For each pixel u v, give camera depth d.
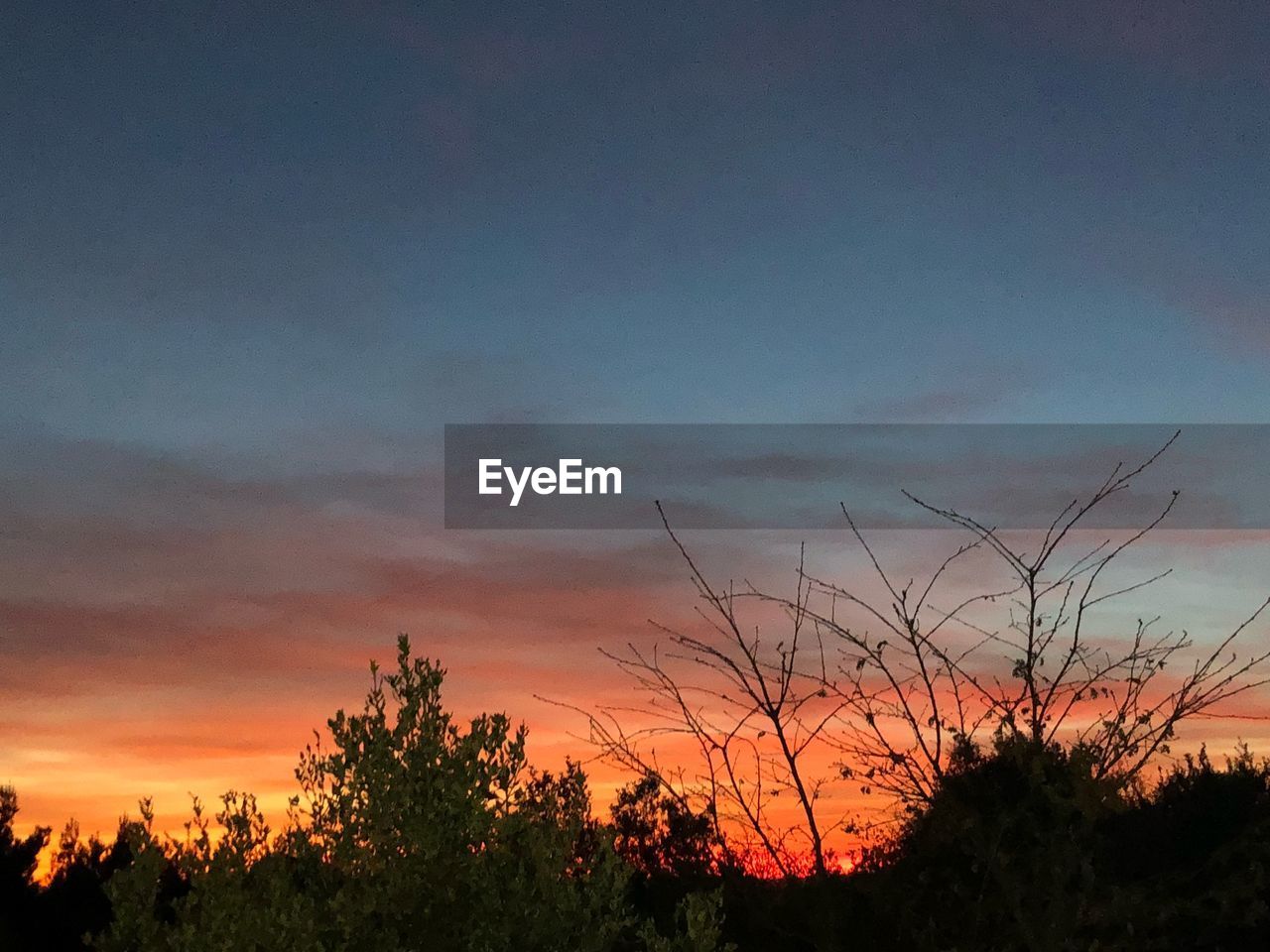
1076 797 5.33
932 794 5.56
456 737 5.65
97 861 12.06
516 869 5.53
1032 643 5.41
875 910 5.77
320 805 5.53
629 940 6.33
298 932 5.05
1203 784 6.78
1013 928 5.42
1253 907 5.32
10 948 10.96
